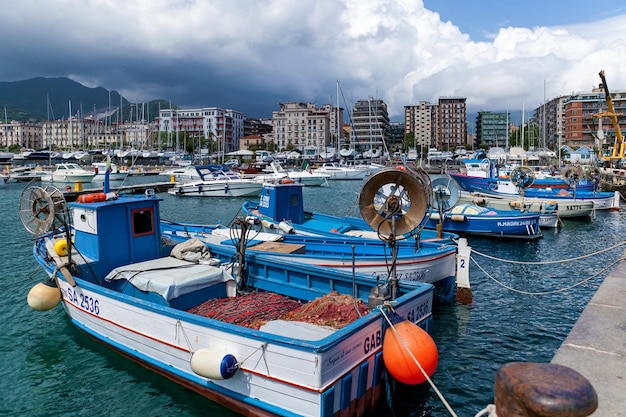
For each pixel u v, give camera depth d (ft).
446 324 42.91
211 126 580.71
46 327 40.75
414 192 28.17
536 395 8.45
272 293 37.99
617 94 437.58
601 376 15.78
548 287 55.16
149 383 30.99
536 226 82.43
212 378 24.99
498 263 67.00
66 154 366.63
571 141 450.71
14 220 107.24
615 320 20.85
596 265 65.36
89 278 36.47
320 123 572.92
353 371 23.97
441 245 49.16
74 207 38.01
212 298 35.47
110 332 33.22
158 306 29.01
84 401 29.50
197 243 40.47
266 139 629.51
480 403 29.43
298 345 22.43
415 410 28.43
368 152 357.41
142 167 308.19
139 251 39.01
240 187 160.97
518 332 41.09
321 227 65.46
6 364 34.32
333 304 29.50
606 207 123.03
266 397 24.18
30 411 28.73
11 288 52.54
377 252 48.73
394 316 26.76
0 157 370.32
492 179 129.39
